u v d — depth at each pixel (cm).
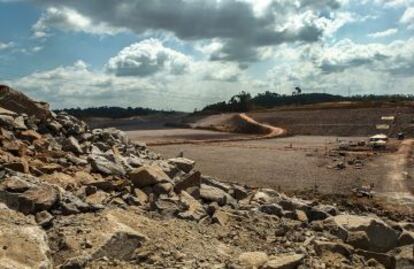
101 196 1393
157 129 18188
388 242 1487
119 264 954
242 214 1675
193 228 1334
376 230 1502
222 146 8600
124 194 1458
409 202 3497
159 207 1422
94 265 924
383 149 7550
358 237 1459
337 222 1566
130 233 1059
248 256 1088
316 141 9950
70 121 2244
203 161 6219
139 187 1576
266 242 1366
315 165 5712
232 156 6831
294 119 15088
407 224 1761
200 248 1141
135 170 1603
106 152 2025
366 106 15425
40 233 948
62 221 1105
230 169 5428
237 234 1384
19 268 800
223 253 1147
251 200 2048
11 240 879
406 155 6575
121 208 1334
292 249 1307
